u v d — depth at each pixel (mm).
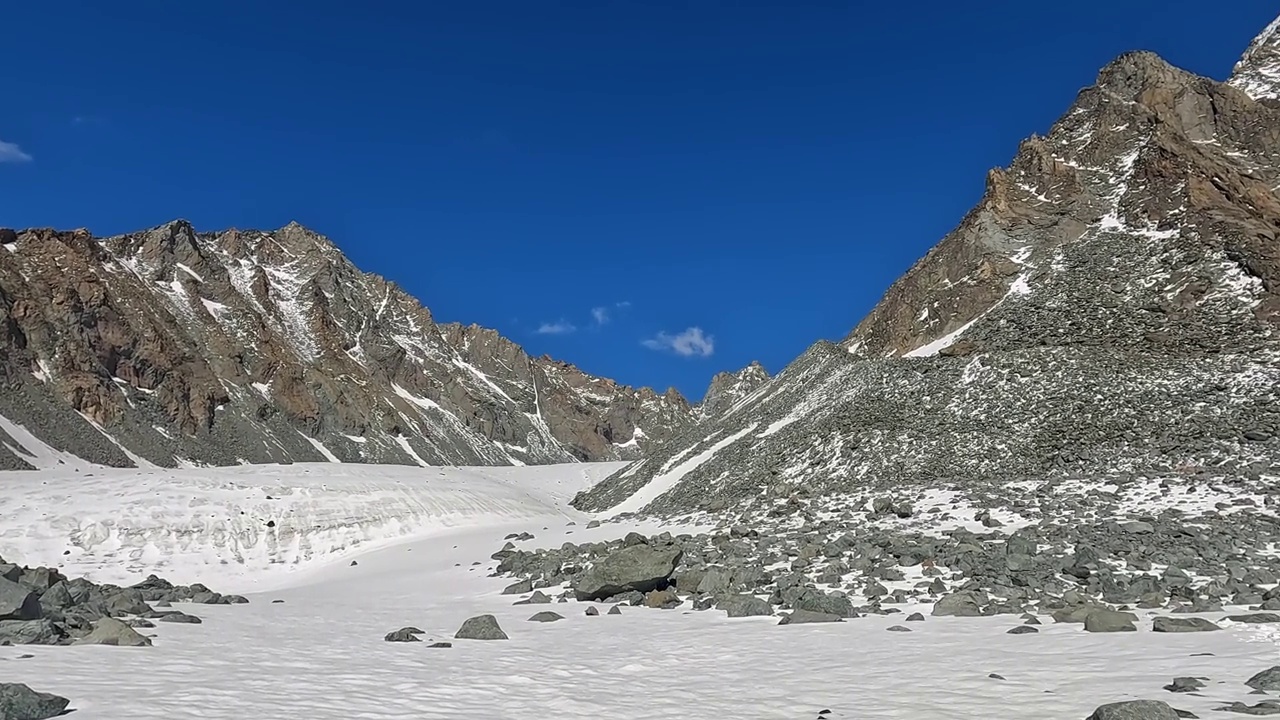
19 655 16297
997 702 12805
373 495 66625
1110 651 16203
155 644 19000
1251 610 20484
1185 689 12758
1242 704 11641
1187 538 30359
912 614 22125
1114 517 35656
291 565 54844
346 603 33875
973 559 28906
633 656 18250
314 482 69188
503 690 14445
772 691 14266
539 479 111375
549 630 22984
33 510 57500
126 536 54781
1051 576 26297
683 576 30406
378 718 12062
